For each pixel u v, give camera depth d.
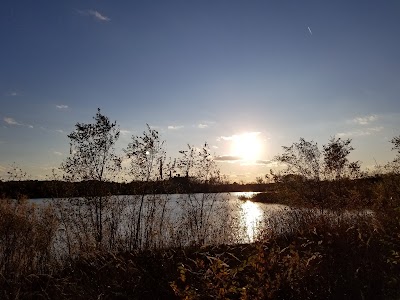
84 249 9.55
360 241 8.94
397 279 6.86
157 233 10.51
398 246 8.35
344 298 6.50
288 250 9.70
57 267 9.21
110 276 8.34
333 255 8.34
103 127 12.09
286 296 6.38
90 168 11.88
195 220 11.85
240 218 14.27
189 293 6.32
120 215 11.14
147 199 11.80
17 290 7.89
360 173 16.52
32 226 9.85
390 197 13.08
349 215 12.40
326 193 15.91
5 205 9.80
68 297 7.72
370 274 7.28
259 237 11.21
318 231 10.93
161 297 7.60
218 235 12.01
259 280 6.58
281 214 13.96
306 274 7.01
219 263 6.71
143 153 12.34
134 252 9.52
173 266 8.66
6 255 9.11
